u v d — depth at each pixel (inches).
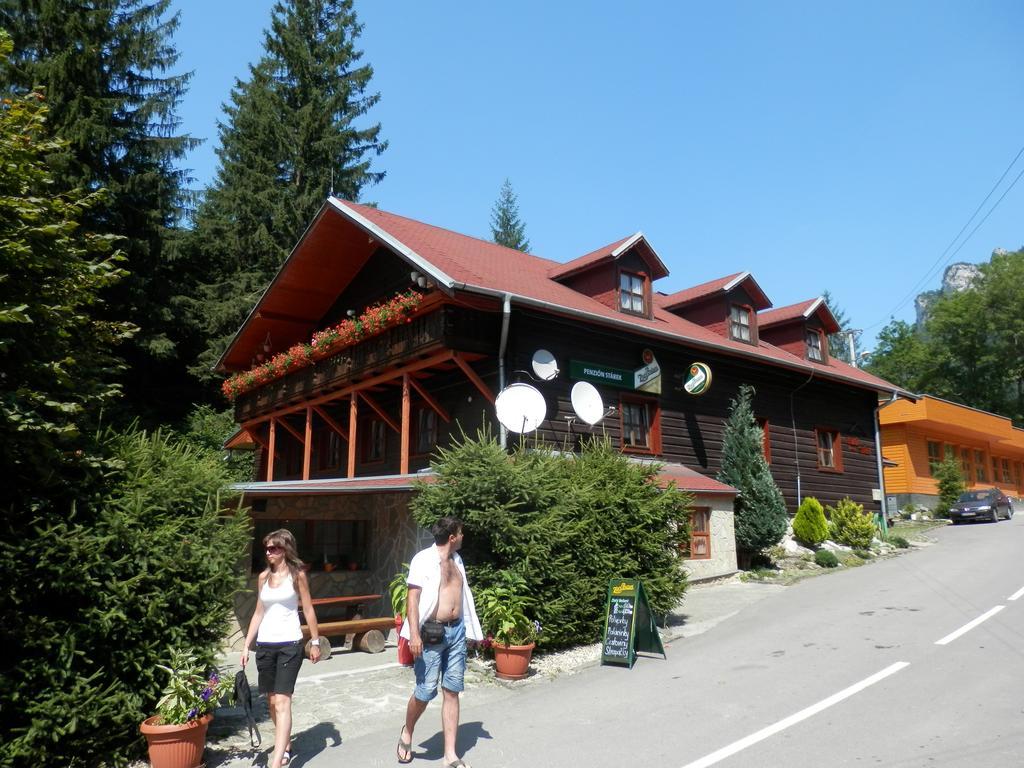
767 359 815.1
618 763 236.2
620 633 378.9
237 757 255.3
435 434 724.7
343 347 725.3
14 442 238.7
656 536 458.0
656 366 724.0
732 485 729.6
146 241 1177.4
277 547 249.1
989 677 312.7
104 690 239.5
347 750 257.9
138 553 253.3
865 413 1016.9
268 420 951.0
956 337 2260.1
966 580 581.0
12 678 221.3
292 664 241.9
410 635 235.8
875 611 475.8
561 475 436.5
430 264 589.6
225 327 1317.7
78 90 1093.1
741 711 284.7
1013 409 2203.5
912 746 237.6
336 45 1542.8
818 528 772.0
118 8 1242.6
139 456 276.8
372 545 541.0
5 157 276.8
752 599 557.0
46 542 234.5
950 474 1293.1
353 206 751.7
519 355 633.0
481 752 250.8
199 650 258.8
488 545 393.7
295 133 1455.5
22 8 1111.0
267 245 1344.7
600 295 745.6
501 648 354.6
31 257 263.1
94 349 307.0
